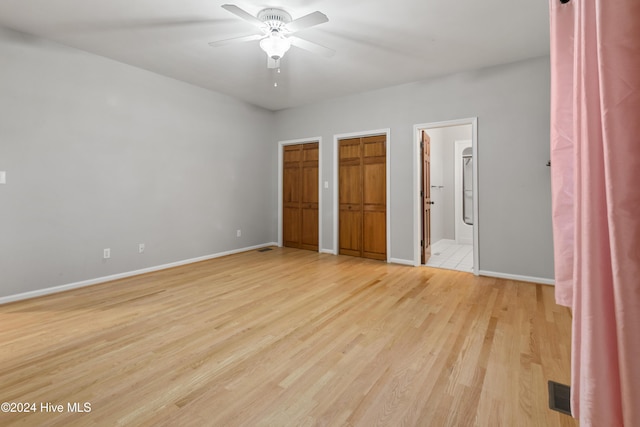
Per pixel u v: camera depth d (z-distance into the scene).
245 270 4.02
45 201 3.07
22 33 2.90
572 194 1.10
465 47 3.17
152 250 3.98
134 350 1.97
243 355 1.91
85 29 2.86
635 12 0.63
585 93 0.75
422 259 4.41
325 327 2.31
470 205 6.32
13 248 2.88
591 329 0.74
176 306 2.74
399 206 4.37
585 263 0.75
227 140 4.91
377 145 4.60
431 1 2.43
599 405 0.72
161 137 4.04
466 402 1.47
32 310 2.64
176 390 1.57
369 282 3.47
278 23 2.48
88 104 3.35
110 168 3.55
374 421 1.36
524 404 1.46
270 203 5.75
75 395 1.53
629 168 0.63
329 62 3.56
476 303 2.80
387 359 1.86
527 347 1.99
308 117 5.27
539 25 2.77
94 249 3.43
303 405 1.46
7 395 1.52
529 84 3.43
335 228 5.02
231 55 3.41
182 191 4.31
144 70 3.83
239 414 1.40
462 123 3.84
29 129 2.96
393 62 3.54
